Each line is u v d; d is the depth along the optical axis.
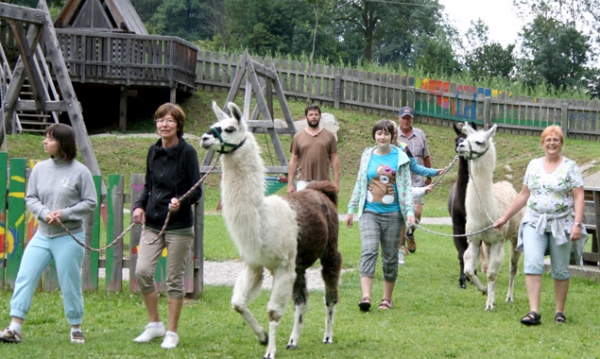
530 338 6.46
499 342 6.27
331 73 26.02
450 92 26.39
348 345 6.07
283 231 5.57
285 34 51.22
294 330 6.00
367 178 7.60
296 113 24.64
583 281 9.74
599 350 6.04
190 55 25.06
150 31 52.03
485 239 8.02
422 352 5.85
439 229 15.14
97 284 7.96
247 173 5.45
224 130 5.36
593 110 26.44
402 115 10.27
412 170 9.08
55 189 5.65
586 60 47.88
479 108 26.55
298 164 9.14
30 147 18.39
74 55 22.30
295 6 50.50
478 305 8.05
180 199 5.62
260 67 14.41
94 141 20.48
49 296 7.59
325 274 6.26
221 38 53.16
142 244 5.81
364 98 26.08
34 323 6.46
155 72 23.19
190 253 7.83
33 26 11.23
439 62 48.88
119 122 24.27
